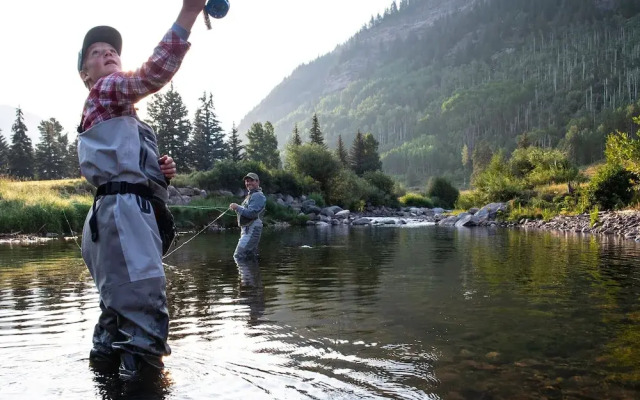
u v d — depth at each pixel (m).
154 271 2.73
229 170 30.75
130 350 2.59
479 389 2.34
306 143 42.97
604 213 18.83
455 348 3.01
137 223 2.73
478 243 11.73
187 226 21.20
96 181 2.80
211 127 61.31
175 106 53.50
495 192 29.03
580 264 7.23
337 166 41.75
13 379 2.48
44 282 5.79
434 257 8.52
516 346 3.04
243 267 7.26
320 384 2.40
